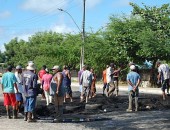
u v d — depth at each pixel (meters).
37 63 66.38
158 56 42.59
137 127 12.53
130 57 45.00
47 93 18.97
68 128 12.29
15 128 12.21
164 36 42.28
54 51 59.56
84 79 21.47
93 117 15.24
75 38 59.50
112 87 24.61
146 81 46.31
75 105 18.91
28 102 13.66
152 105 18.88
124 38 44.31
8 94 14.66
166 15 43.41
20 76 14.91
